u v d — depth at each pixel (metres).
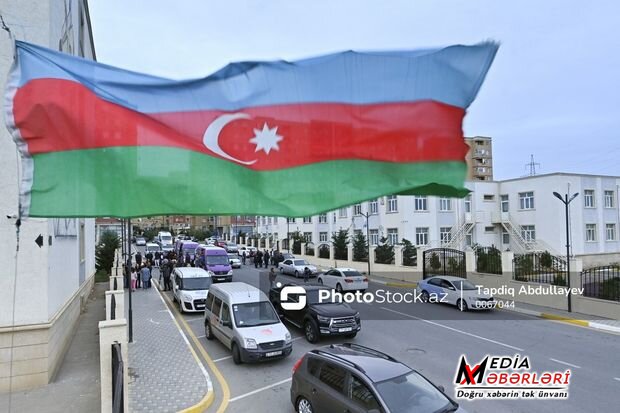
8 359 8.73
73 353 11.34
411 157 2.86
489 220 41.19
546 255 28.06
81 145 2.94
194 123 3.00
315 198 2.91
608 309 17.20
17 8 8.66
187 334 15.06
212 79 3.04
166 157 2.95
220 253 31.36
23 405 7.94
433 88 2.87
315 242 50.16
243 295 12.95
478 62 2.82
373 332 15.10
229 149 2.98
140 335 14.02
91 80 3.03
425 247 30.33
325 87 2.96
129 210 2.92
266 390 9.60
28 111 2.93
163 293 24.27
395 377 6.83
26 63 2.98
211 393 9.04
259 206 2.92
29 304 8.95
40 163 2.91
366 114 2.91
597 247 37.94
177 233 105.62
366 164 2.90
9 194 8.87
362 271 34.84
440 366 11.19
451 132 2.86
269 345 11.35
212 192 2.93
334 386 7.25
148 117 3.00
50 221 9.45
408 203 37.97
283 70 3.01
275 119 2.97
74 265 14.52
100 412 7.61
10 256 8.85
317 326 13.80
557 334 14.88
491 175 88.75
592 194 38.47
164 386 9.38
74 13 14.79
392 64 2.92
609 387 9.70
